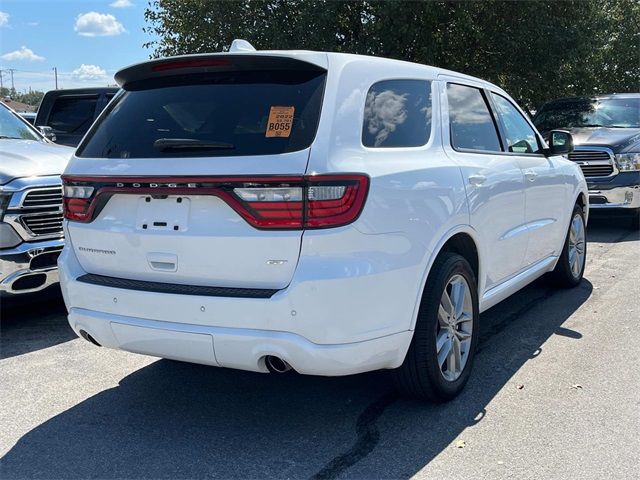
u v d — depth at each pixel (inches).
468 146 166.2
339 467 122.6
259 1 575.5
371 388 159.5
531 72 608.4
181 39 647.1
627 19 853.8
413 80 150.5
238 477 119.9
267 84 130.0
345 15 575.8
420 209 132.9
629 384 157.8
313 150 117.1
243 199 117.3
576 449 127.0
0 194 196.5
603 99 449.4
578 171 246.7
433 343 139.9
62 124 415.5
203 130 127.6
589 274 275.6
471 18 547.5
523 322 209.9
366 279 119.3
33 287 204.1
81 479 120.2
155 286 128.8
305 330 116.1
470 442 131.0
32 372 172.6
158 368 175.5
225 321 119.9
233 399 154.8
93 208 135.6
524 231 190.7
